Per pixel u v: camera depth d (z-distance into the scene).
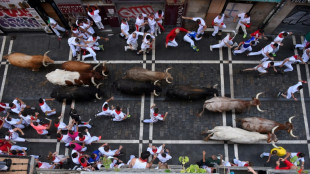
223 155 12.94
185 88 12.87
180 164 12.81
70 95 12.98
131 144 13.23
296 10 13.29
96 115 13.62
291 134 12.30
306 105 13.77
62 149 13.23
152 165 11.00
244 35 15.21
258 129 12.20
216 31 14.84
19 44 15.73
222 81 14.36
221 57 14.92
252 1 13.08
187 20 14.85
